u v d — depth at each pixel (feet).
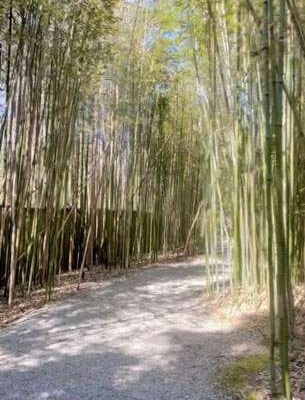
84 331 10.82
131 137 22.50
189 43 15.49
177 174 28.73
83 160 20.88
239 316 11.89
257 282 12.50
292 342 8.89
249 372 7.94
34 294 15.10
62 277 18.97
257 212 12.31
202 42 14.52
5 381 7.66
